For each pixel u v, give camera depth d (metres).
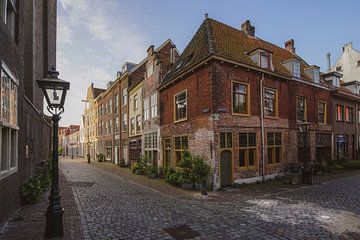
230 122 11.59
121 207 7.81
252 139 12.58
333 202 8.19
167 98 15.71
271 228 5.76
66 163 29.66
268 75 13.55
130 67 25.62
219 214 6.96
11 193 6.50
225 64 11.69
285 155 14.12
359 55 27.31
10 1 6.55
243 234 5.40
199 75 12.16
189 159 11.21
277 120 13.87
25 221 6.23
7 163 6.17
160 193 10.18
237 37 15.11
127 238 5.19
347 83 22.75
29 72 11.52
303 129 12.58
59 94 5.50
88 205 8.09
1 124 5.41
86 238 5.17
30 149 9.84
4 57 5.65
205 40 13.11
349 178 13.56
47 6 16.73
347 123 19.89
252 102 12.67
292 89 15.07
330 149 17.97
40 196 9.32
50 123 21.05
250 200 8.66
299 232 5.48
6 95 5.98
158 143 16.69
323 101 17.55
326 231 5.53
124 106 25.53
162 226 5.95
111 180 14.34
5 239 5.04
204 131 11.56
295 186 11.36
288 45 20.19
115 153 28.09
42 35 16.28
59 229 5.23
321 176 14.41
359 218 6.46
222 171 11.25
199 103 12.06
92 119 40.09
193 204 8.18
